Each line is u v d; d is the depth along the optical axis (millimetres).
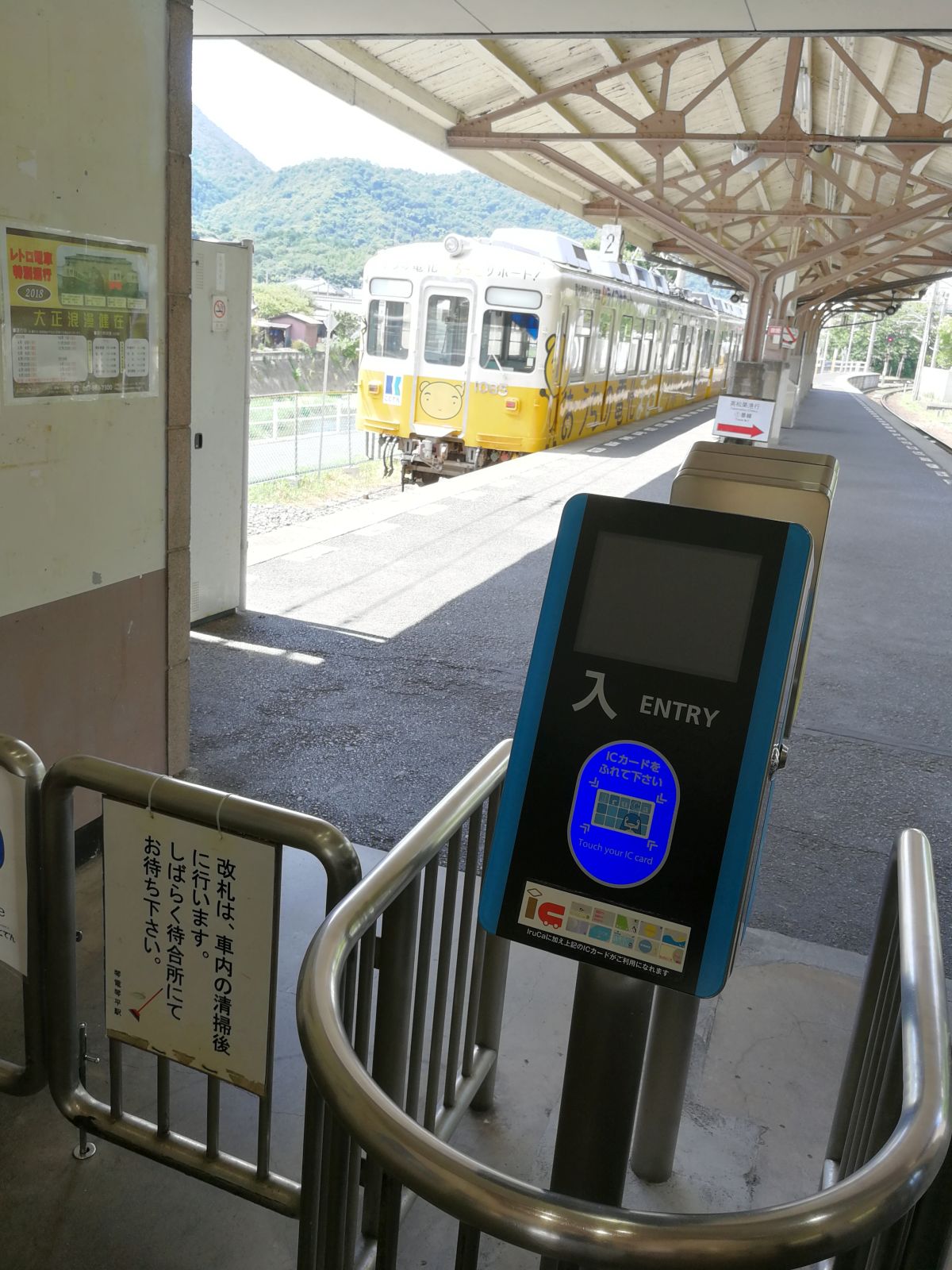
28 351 3064
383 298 14961
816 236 28469
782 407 17859
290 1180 2232
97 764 1961
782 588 1415
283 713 5113
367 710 5230
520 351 14422
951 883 3998
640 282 19766
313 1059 1164
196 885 1924
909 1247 1336
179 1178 2365
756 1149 2586
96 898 3418
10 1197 2287
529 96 13289
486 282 14305
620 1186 1661
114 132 3240
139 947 2023
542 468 13430
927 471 17703
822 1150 2600
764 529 1428
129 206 3359
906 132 11422
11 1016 2811
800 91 15258
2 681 3193
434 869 2012
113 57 3184
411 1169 1054
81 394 3301
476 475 12742
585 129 17141
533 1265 2234
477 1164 1057
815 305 27547
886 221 14906
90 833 3658
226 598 6484
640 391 20625
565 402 15594
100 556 3510
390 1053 2006
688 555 1455
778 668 1411
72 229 3137
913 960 1467
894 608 8109
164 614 3893
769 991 3205
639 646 1464
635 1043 1555
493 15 5445
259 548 8461
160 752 4027
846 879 4012
